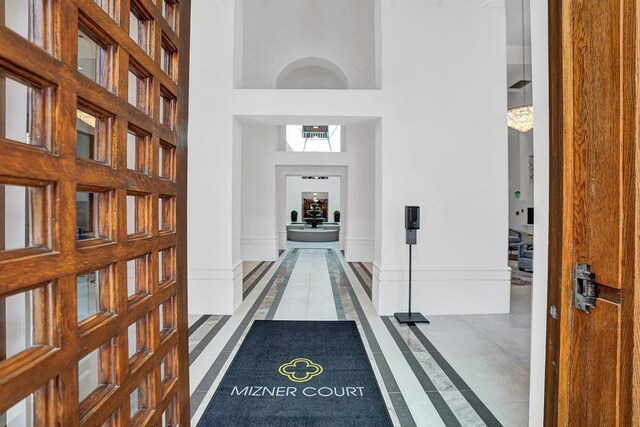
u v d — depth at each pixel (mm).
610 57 687
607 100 697
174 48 1159
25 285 542
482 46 4297
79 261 667
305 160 8352
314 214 19312
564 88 818
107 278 792
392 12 4246
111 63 791
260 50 6836
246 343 3334
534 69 1185
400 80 4238
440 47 4270
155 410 992
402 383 2586
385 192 4234
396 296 4227
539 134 1164
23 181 539
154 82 1001
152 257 1000
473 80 4285
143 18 961
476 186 4285
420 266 4266
